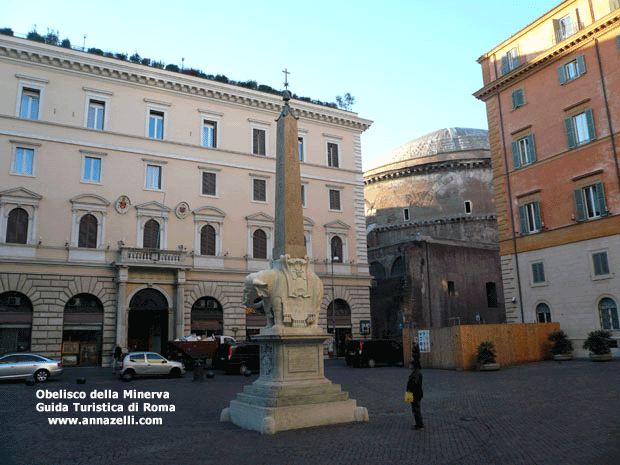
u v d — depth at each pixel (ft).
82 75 114.11
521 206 108.06
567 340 93.25
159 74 120.78
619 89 91.30
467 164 185.06
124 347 105.60
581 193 96.22
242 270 123.24
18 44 106.52
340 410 38.86
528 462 27.12
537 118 106.32
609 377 61.62
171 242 117.39
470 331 86.02
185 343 99.19
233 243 124.47
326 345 131.54
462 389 59.16
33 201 104.37
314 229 136.15
